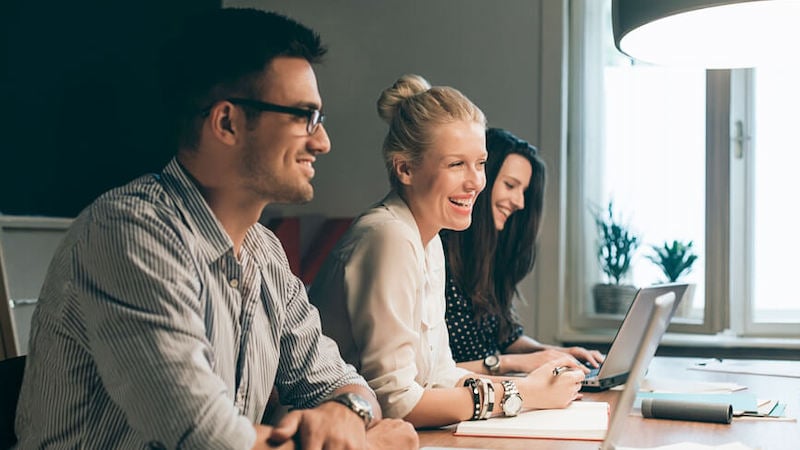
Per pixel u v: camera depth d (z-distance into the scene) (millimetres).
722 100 3635
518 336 2764
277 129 1274
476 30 3975
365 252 1755
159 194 1278
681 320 3703
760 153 3703
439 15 4020
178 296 1165
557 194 3846
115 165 3256
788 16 1962
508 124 3922
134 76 3395
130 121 3352
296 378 1569
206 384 1137
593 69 3924
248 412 1420
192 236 1277
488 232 2486
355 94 4117
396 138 1832
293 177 1303
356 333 1733
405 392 1646
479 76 3965
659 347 3730
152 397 1116
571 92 3947
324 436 1263
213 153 1289
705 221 3650
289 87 1276
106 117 3205
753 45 2113
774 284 3703
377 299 1710
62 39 2969
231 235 1362
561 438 1562
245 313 1393
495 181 2545
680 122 3789
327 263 1832
